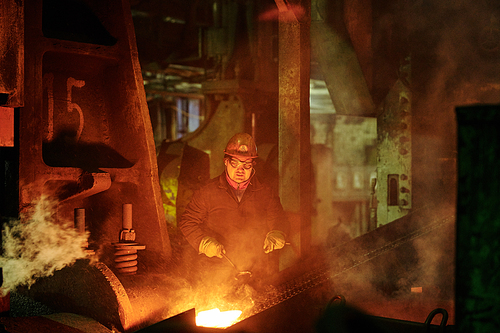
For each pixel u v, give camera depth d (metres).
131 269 3.30
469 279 1.01
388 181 5.66
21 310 3.28
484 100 5.28
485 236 1.00
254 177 4.17
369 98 5.74
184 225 3.96
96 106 3.82
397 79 5.60
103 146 3.82
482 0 5.20
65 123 3.61
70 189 3.44
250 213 4.11
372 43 5.76
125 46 3.70
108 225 3.80
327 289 4.11
